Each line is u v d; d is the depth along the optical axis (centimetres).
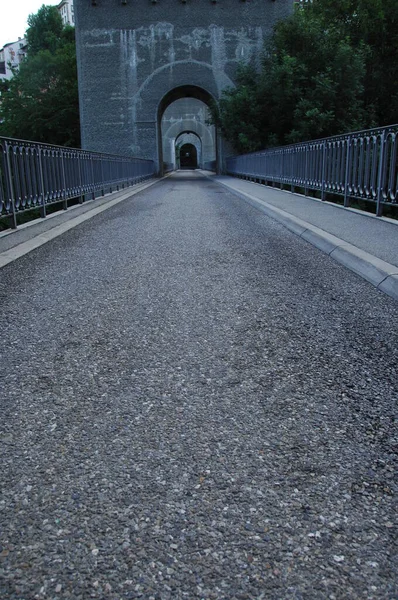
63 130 4831
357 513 162
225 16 3766
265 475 183
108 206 1259
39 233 769
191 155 11494
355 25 3441
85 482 179
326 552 146
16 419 224
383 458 193
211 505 167
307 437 208
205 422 221
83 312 386
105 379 266
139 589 134
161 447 201
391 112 3512
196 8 3753
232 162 3425
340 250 574
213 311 388
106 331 343
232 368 280
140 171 2789
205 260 582
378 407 235
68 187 1159
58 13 7669
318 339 325
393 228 724
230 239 732
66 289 456
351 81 3083
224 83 3838
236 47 3800
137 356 298
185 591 133
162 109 4175
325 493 172
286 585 135
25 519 160
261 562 142
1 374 273
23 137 5034
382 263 484
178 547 148
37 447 201
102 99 3850
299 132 3059
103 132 3881
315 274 509
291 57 3120
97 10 3753
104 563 142
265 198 1306
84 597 131
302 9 3562
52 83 5041
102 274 514
